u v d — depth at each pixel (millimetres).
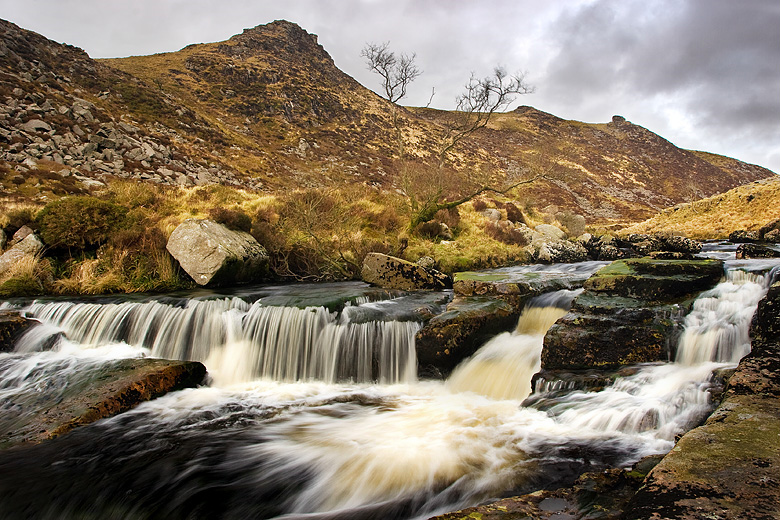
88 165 28328
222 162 44219
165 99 55688
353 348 8695
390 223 19266
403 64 21016
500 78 20422
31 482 4848
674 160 110188
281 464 5145
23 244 12906
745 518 2164
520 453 4754
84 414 6152
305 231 16047
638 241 21453
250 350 9164
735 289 7188
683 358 6301
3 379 7734
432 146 83188
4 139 27297
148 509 4477
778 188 40719
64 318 10211
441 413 6422
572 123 137250
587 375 6191
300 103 83562
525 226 23312
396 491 4414
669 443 4434
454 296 9992
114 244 13688
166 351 9555
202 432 6023
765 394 3682
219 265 12523
